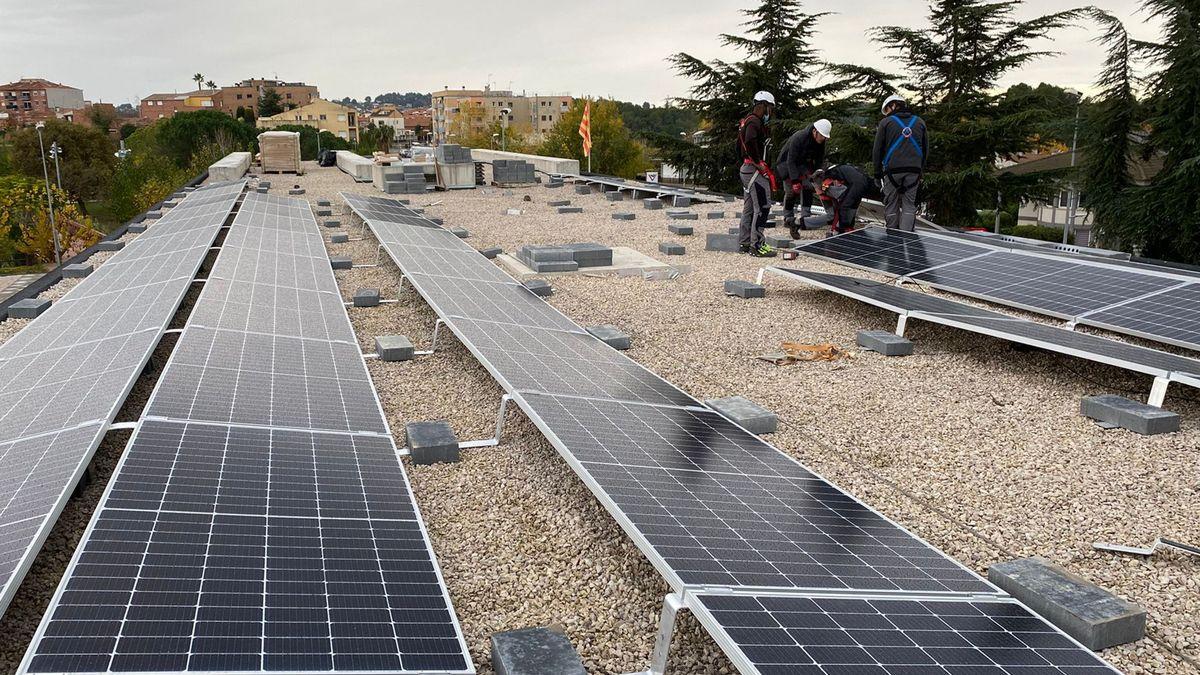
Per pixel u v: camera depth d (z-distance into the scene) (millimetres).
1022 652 3051
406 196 24578
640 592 4160
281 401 5512
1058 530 4750
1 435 4824
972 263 10977
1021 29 32562
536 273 12117
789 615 3119
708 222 18141
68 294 9625
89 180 76125
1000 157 32875
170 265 10328
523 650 3373
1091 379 7441
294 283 10008
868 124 34938
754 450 5250
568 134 74062
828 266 13023
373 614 3066
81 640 2584
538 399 5637
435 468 5629
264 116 157000
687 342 8875
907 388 7328
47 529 3393
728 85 39875
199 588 3012
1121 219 25500
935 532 4758
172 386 5285
